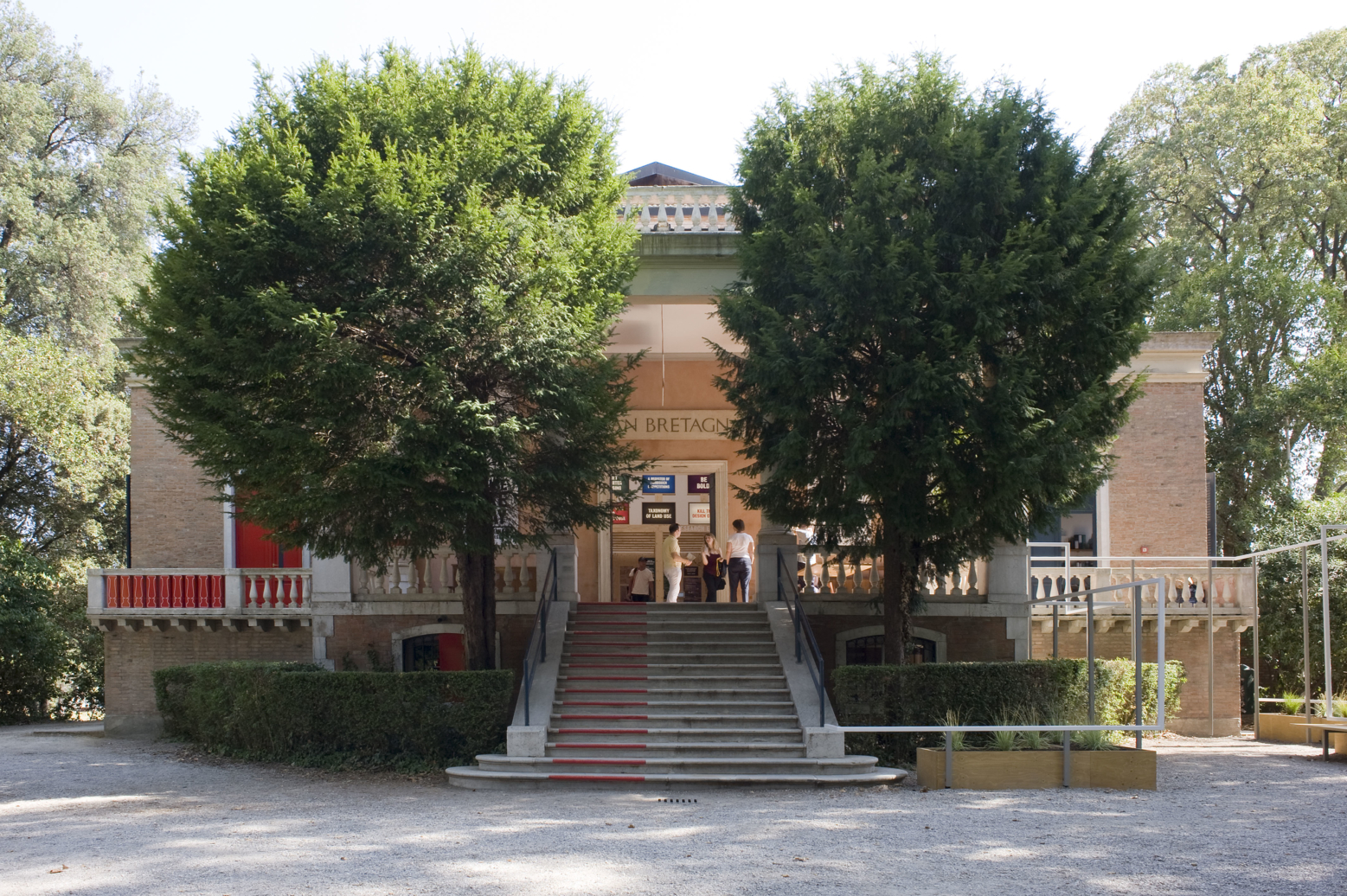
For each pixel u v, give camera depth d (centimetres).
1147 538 2388
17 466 3391
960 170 1579
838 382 1609
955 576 1945
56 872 930
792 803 1292
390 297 1502
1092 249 1553
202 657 2292
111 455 3388
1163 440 2408
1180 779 1490
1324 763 1683
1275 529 2902
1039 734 1527
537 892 850
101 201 4166
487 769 1481
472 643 1761
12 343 3300
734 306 1670
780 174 1692
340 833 1110
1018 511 1616
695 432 2434
